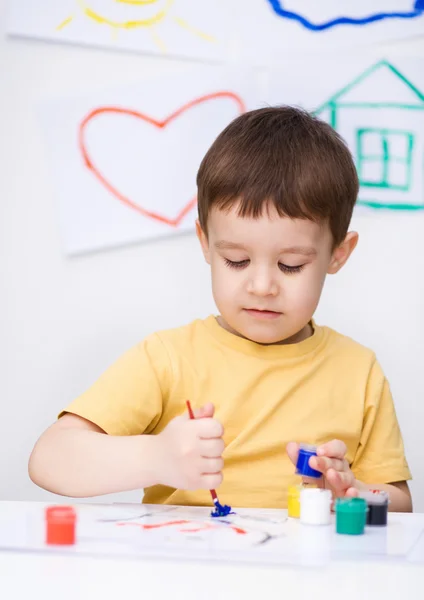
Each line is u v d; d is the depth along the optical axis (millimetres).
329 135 1112
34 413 1579
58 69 1584
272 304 1019
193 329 1137
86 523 725
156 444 875
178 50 1560
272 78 1554
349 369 1136
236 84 1552
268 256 1001
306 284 1026
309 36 1555
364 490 883
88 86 1575
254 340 1071
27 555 595
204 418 845
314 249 1021
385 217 1561
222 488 1025
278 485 1031
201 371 1088
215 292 1051
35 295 1584
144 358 1080
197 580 576
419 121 1554
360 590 574
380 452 1122
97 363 1579
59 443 949
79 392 1577
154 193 1562
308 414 1075
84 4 1573
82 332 1579
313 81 1554
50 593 589
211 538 666
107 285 1577
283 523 747
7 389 1581
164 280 1571
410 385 1564
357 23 1555
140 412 1039
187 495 1021
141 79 1570
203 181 1072
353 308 1568
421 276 1563
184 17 1563
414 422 1562
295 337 1136
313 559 591
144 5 1568
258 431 1055
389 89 1554
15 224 1585
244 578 574
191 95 1559
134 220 1562
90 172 1566
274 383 1085
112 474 881
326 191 1021
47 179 1576
